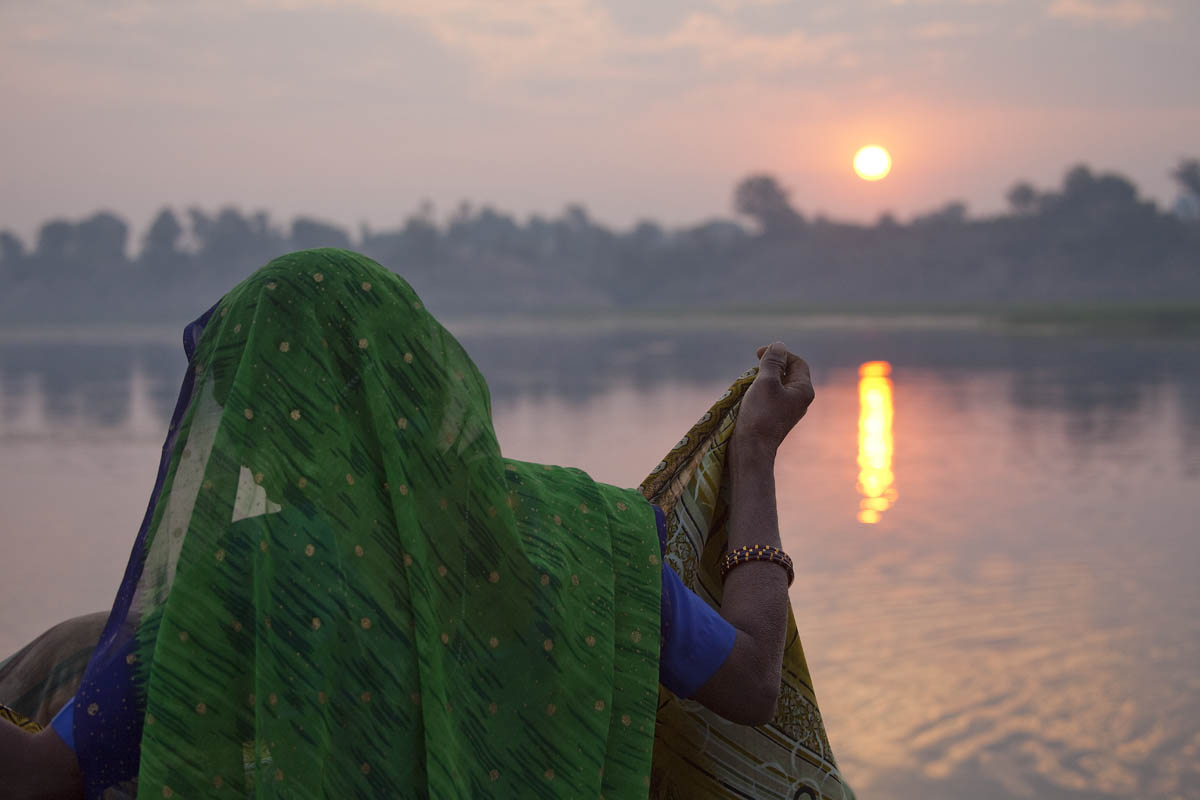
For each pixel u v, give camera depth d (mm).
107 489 11773
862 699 4922
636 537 893
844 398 23594
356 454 779
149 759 725
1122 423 18000
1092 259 154750
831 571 7418
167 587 765
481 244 198375
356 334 791
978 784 4047
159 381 34125
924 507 10070
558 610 814
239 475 763
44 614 6344
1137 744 4383
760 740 1014
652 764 1030
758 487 1008
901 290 161125
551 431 17234
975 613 6293
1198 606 6363
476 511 799
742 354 46938
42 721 1015
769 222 178500
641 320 114250
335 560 752
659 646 862
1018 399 23031
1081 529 8922
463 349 844
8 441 16719
